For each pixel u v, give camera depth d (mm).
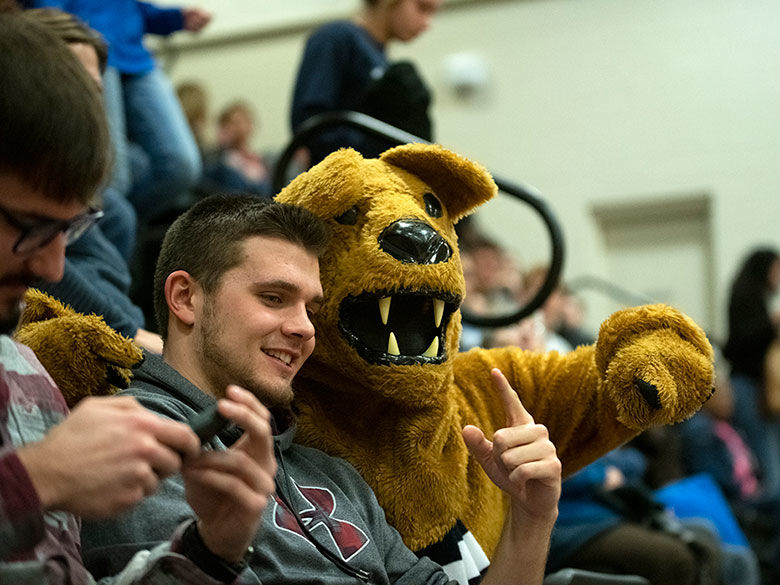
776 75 6641
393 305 1748
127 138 2951
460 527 1743
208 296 1520
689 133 6746
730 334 5207
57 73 1022
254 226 1535
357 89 3020
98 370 1438
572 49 6910
